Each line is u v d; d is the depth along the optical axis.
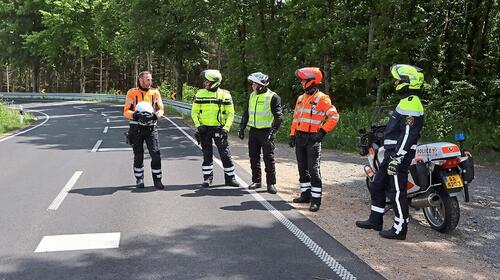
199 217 6.06
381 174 5.59
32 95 48.31
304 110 6.64
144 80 7.55
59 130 18.38
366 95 22.97
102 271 4.29
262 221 5.93
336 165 10.65
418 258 4.79
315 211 6.52
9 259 4.57
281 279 4.13
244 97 31.05
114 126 19.94
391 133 5.42
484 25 20.22
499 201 7.48
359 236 5.48
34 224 5.68
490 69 19.20
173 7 31.16
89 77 65.56
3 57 53.91
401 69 5.25
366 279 4.16
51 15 47.03
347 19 21.78
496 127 14.37
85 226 5.62
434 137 14.44
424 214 6.06
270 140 7.51
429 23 19.94
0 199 6.94
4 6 50.75
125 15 34.81
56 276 4.17
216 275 4.21
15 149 12.76
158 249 4.86
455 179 5.48
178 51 34.44
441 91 19.12
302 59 26.62
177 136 16.05
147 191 7.53
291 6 24.52
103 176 8.78
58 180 8.39
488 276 4.34
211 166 8.00
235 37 32.25
